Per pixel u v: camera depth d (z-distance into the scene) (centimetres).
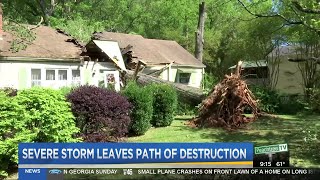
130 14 4403
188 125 1475
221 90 1462
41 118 763
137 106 1198
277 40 2672
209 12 4234
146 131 1284
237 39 3084
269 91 2138
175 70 2914
